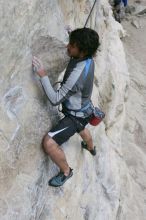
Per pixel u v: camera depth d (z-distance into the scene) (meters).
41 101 4.24
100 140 6.46
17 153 3.88
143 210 7.42
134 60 12.12
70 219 4.82
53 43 4.25
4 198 3.70
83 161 5.35
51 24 4.42
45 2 4.23
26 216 3.96
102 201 5.98
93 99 6.59
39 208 4.26
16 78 3.84
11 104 3.80
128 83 9.02
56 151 4.26
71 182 4.91
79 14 6.07
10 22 3.59
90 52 3.98
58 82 4.42
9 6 3.54
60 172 4.44
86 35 3.91
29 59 3.99
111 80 7.79
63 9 5.16
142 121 9.62
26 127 4.00
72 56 4.04
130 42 13.03
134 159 8.41
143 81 11.22
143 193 7.84
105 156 6.41
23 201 3.92
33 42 4.02
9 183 3.78
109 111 7.62
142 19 14.17
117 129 7.91
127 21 14.06
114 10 13.70
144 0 14.94
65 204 4.74
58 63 4.33
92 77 4.13
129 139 8.81
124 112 8.56
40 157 4.26
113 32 9.27
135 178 8.09
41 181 4.28
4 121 3.70
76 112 4.23
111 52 8.52
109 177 6.32
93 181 5.79
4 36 3.53
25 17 3.81
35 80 4.13
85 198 5.38
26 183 4.00
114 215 6.18
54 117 4.48
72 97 4.12
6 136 3.72
